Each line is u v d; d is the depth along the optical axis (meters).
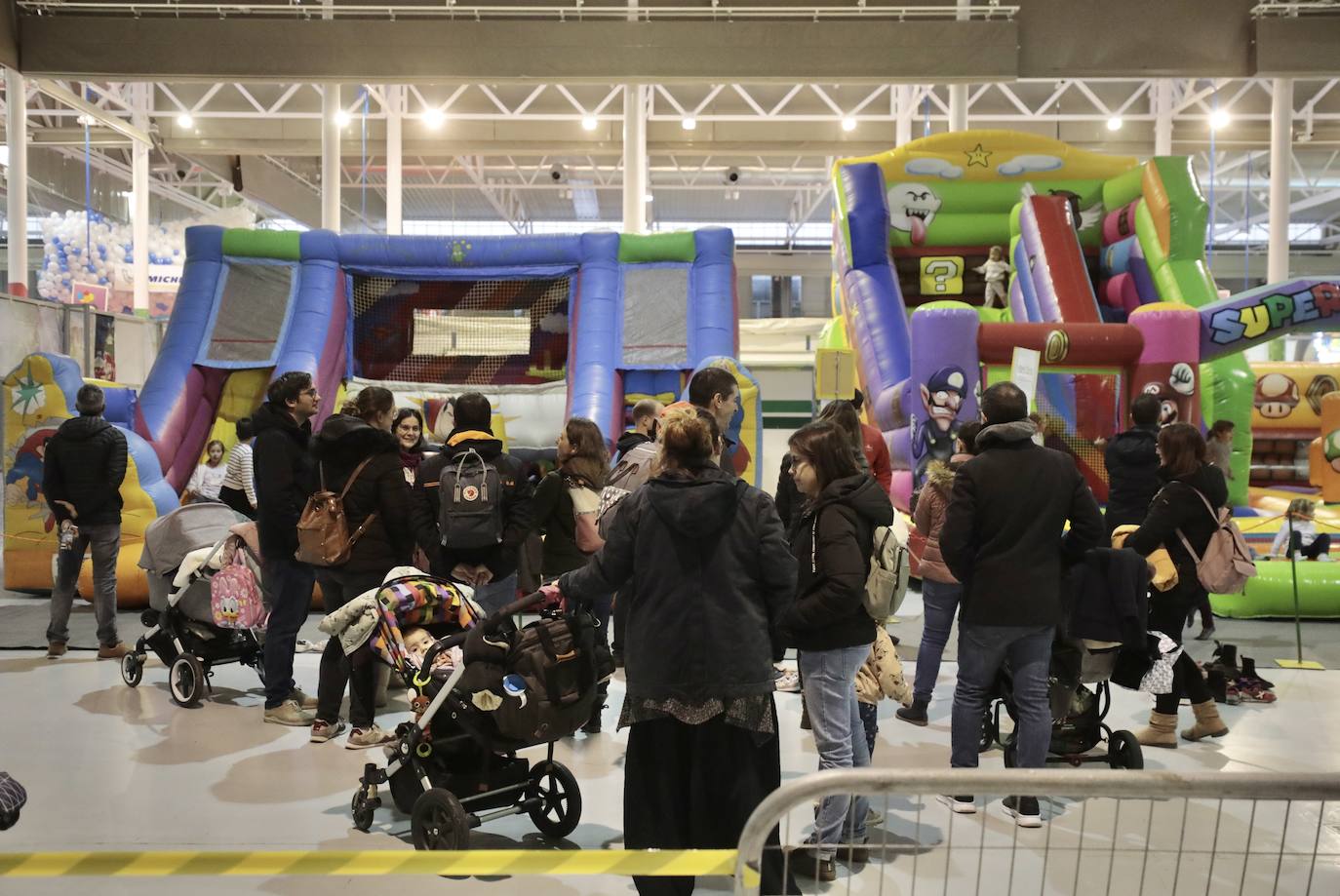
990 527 3.88
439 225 36.69
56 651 6.70
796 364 15.58
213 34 12.80
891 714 5.57
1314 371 13.25
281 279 10.59
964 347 8.95
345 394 10.36
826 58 12.89
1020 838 3.83
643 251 10.66
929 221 14.20
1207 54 12.87
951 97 16.08
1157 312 8.98
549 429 10.12
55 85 17.73
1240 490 10.74
